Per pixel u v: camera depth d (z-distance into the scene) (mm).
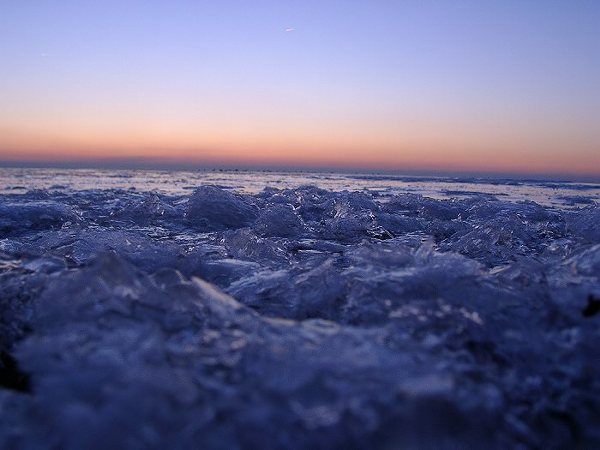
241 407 125
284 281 271
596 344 172
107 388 127
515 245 481
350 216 685
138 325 176
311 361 145
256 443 115
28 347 159
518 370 165
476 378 152
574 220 547
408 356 156
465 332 186
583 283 223
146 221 692
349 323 207
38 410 124
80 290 195
